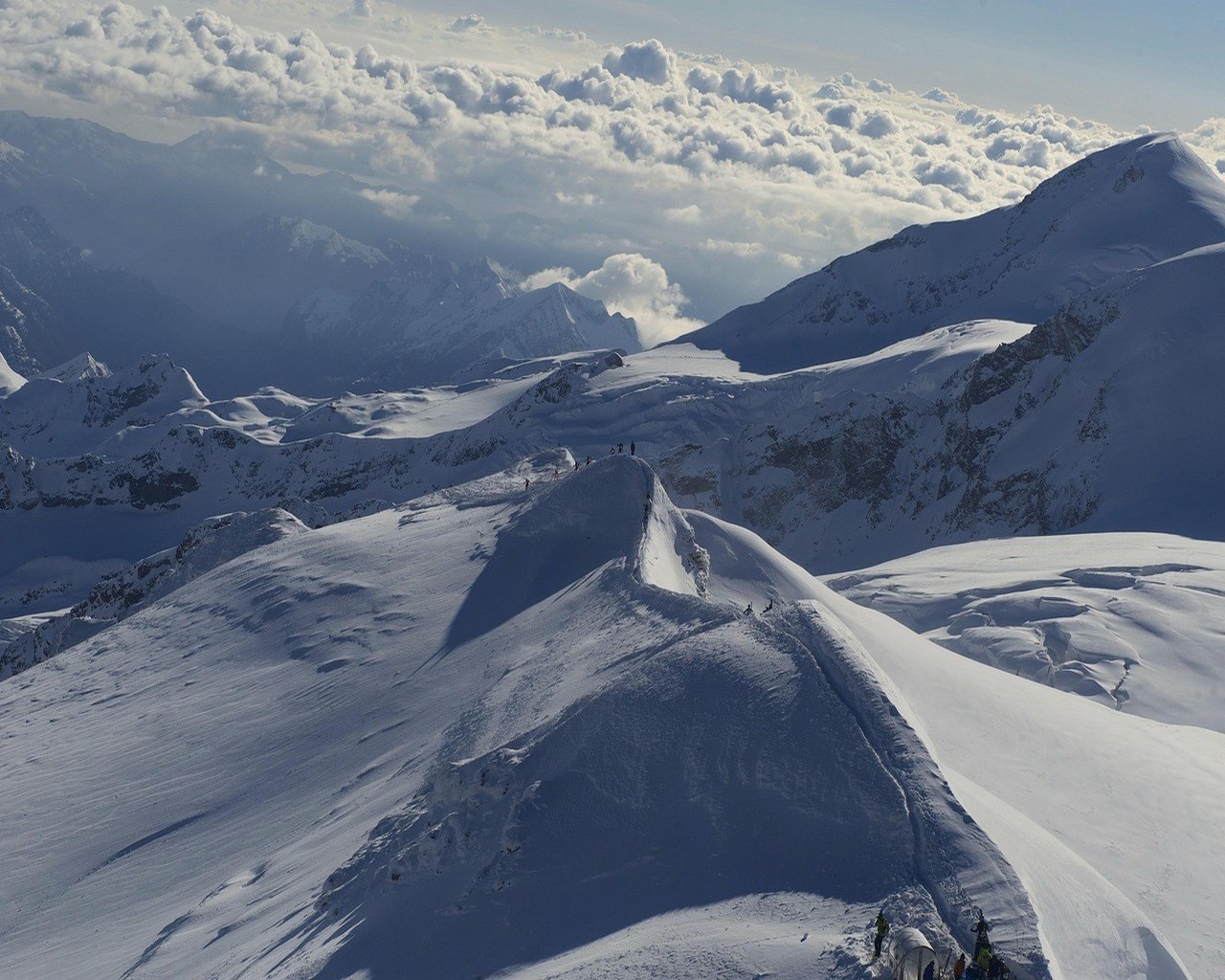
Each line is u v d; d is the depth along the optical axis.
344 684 67.69
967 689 49.25
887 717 32.09
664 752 33.38
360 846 39.91
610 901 28.88
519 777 34.56
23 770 71.62
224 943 38.94
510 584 72.56
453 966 28.34
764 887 27.34
